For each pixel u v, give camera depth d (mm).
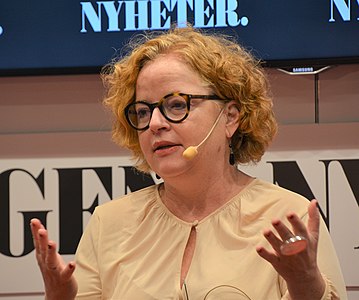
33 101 5812
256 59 5512
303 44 5496
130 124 3520
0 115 5812
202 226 3486
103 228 3709
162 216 3609
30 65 5641
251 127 3604
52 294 3031
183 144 3369
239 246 3369
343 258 5547
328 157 5578
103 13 5609
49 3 5637
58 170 5742
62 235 5727
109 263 3564
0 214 5750
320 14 5496
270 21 5512
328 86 5652
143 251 3543
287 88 5680
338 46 5477
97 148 5738
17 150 5766
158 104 3371
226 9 5531
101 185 5723
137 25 5582
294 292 2848
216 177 3523
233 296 3182
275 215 3436
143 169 3887
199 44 3521
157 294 3311
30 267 5738
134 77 3533
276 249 2744
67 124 5809
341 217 5559
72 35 5625
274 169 5605
